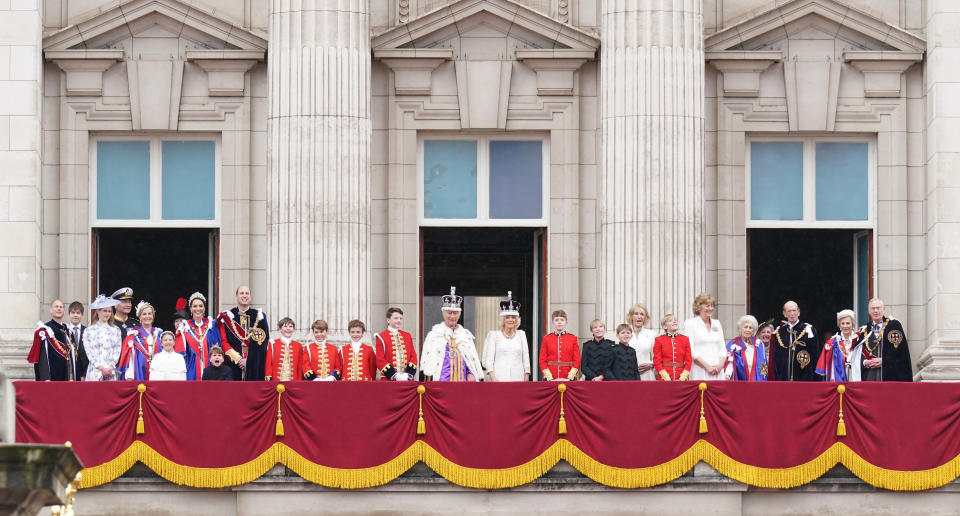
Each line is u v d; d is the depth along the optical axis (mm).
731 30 56688
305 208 53344
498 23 56938
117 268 57250
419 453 45812
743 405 46031
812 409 46000
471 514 46031
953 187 55094
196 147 57250
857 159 57750
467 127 56844
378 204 56750
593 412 45875
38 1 55438
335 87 53781
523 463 45781
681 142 54000
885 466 46000
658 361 48000
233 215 56562
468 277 57594
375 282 56562
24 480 28016
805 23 57125
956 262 54812
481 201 57344
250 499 45875
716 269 56750
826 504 46406
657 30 54250
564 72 56969
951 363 54188
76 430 45406
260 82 56844
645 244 53562
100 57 56281
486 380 49031
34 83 55031
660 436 45844
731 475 45750
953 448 46219
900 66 56938
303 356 49406
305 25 53938
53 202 56375
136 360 48250
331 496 45969
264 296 56375
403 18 57031
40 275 55656
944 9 55594
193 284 57312
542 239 57344
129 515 45812
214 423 45688
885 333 48938
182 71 56656
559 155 57000
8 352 53656
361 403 45875
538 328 57500
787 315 49094
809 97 57000
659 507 46031
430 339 49125
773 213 57531
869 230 57500
